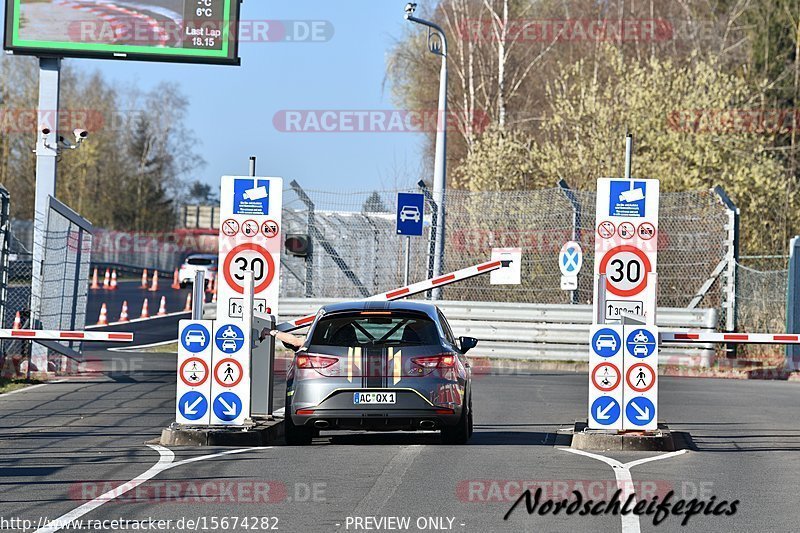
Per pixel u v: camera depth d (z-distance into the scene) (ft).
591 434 110.83
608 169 291.79
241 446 111.45
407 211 221.25
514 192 238.89
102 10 189.37
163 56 191.01
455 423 110.73
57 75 188.44
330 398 109.29
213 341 113.60
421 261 237.45
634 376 112.27
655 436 110.42
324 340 112.57
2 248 180.96
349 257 240.73
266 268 139.23
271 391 125.39
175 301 414.82
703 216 235.61
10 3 188.03
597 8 434.71
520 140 330.34
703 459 104.63
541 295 238.27
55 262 184.65
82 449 107.96
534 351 232.73
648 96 295.69
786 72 389.60
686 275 235.40
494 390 176.24
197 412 113.39
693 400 165.99
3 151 612.70
